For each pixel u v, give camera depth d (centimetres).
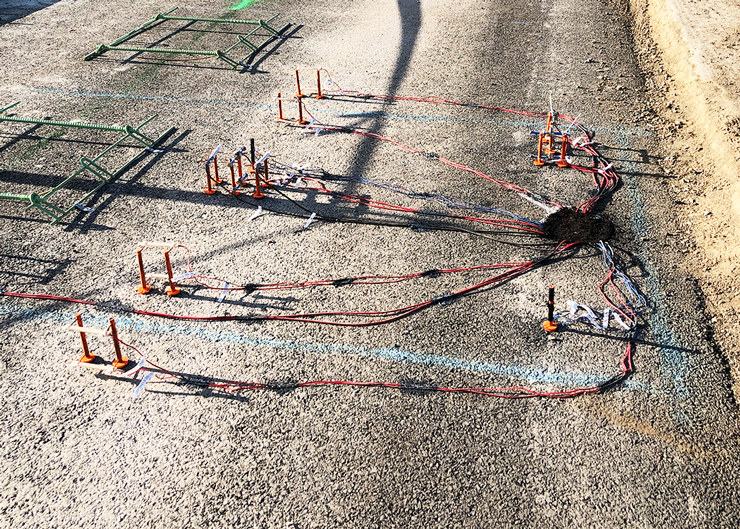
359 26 1461
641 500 489
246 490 496
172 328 648
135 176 898
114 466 514
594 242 764
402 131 1017
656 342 629
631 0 1602
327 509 482
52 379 590
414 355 617
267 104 1103
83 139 991
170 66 1249
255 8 1572
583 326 649
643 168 915
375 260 743
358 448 528
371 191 870
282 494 493
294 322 656
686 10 1402
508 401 571
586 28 1434
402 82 1184
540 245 766
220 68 1242
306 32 1423
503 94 1137
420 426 547
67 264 731
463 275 721
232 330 646
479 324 654
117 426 546
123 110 1073
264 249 759
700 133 980
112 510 482
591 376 594
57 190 860
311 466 514
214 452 525
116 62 1264
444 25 1459
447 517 477
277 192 869
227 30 1430
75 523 473
